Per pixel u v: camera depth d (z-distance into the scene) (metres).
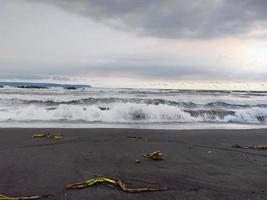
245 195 4.45
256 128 13.19
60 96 21.28
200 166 6.09
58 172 5.34
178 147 7.96
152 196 4.29
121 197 4.22
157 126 12.64
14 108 14.84
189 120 15.06
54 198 4.13
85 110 14.54
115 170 5.57
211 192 4.55
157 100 18.50
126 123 13.26
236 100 21.38
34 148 7.26
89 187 4.58
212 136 10.11
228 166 6.19
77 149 7.27
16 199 4.02
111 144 8.03
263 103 20.56
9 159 6.13
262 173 5.70
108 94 25.83
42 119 13.55
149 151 7.34
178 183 4.93
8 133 9.47
